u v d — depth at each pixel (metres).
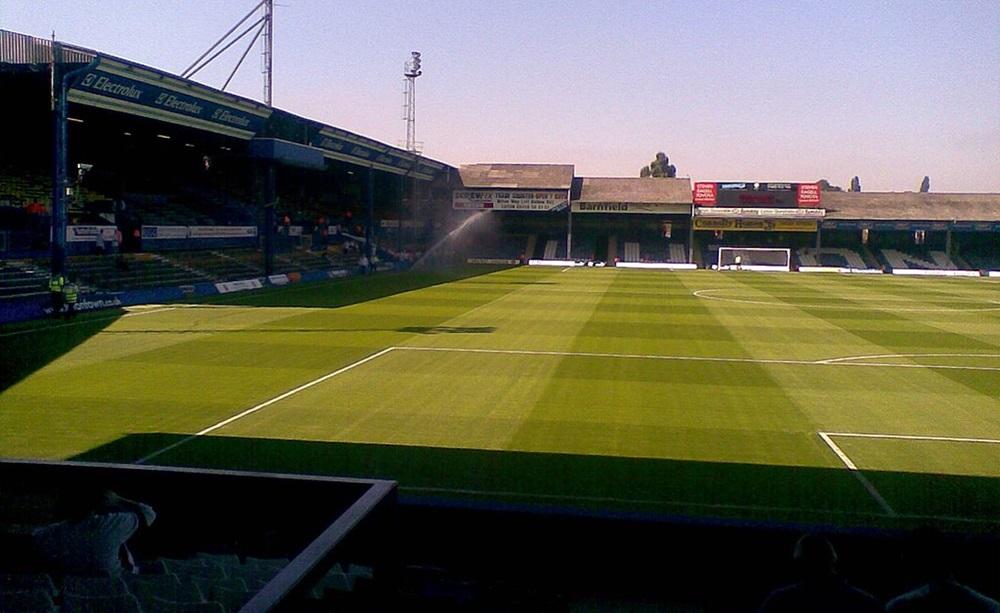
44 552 4.38
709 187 61.81
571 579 6.92
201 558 4.78
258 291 33.22
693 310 28.78
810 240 65.44
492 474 9.63
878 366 17.44
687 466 10.07
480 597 6.34
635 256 63.97
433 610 6.04
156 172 43.19
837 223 60.88
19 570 4.42
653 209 61.66
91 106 24.75
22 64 22.83
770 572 6.66
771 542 6.64
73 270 28.95
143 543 4.76
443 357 17.56
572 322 24.36
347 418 12.15
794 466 10.16
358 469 9.74
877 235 65.31
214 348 18.30
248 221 44.81
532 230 67.44
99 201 35.66
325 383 14.61
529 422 12.09
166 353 17.53
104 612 4.25
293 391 13.90
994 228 59.81
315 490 4.85
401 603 5.85
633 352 18.73
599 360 17.56
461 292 34.38
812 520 8.34
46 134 33.16
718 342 20.61
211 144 37.09
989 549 6.29
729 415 12.77
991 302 33.66
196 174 45.62
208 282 33.12
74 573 4.35
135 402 12.95
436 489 9.10
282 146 34.66
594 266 59.94
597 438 11.27
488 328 22.56
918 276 54.81
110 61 23.14
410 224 61.03
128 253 33.66
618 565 6.84
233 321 23.22
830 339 21.52
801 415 12.87
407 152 49.03
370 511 4.17
